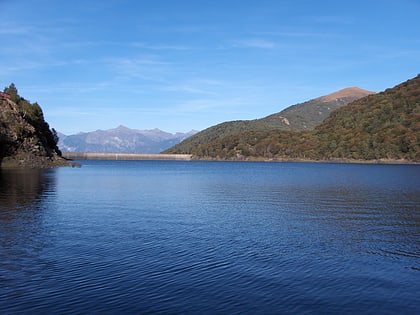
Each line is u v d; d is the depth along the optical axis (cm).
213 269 1853
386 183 7344
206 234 2598
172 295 1539
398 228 2889
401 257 2112
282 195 5128
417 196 5025
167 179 8369
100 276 1730
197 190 5809
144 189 5881
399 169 14412
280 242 2406
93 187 6056
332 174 10788
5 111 12350
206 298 1519
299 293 1589
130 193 5234
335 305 1485
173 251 2148
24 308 1407
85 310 1398
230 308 1439
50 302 1459
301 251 2203
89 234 2544
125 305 1443
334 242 2427
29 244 2256
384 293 1606
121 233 2589
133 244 2291
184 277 1736
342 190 5866
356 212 3650
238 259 2022
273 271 1842
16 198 4397
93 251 2123
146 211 3588
